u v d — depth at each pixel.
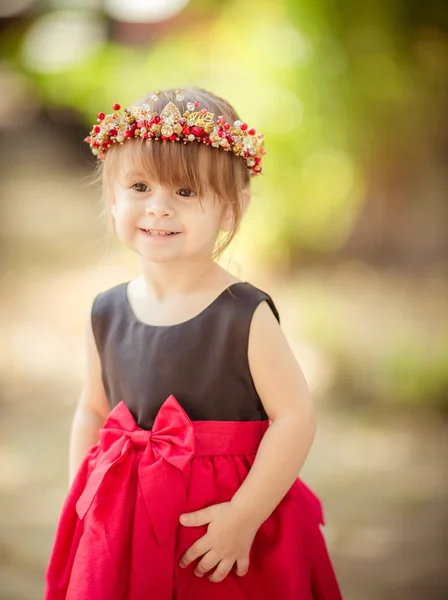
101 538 1.43
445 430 4.26
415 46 6.47
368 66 6.39
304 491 1.65
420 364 4.67
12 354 5.71
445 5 6.18
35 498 3.52
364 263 7.48
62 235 9.30
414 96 6.70
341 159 6.72
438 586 2.74
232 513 1.43
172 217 1.46
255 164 1.58
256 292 1.52
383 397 4.61
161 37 6.66
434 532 3.15
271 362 1.48
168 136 1.44
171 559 1.42
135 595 1.40
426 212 7.53
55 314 6.63
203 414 1.49
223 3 6.36
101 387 1.65
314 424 1.50
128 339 1.55
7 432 4.38
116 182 1.52
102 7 6.85
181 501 1.43
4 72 7.06
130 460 1.47
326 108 6.43
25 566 2.88
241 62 6.24
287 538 1.51
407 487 3.58
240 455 1.50
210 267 1.56
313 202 6.79
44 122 10.53
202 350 1.49
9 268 8.02
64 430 4.41
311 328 5.62
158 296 1.55
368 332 5.52
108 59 6.59
